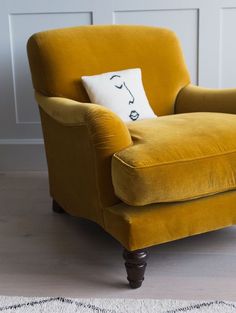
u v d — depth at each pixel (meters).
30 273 1.62
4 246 1.83
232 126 1.59
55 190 2.02
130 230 1.43
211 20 2.45
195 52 2.50
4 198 2.33
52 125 1.86
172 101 2.17
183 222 1.49
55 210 2.15
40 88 1.99
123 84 1.97
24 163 2.68
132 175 1.38
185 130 1.56
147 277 1.57
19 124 2.65
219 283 1.52
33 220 2.07
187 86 2.19
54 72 1.94
